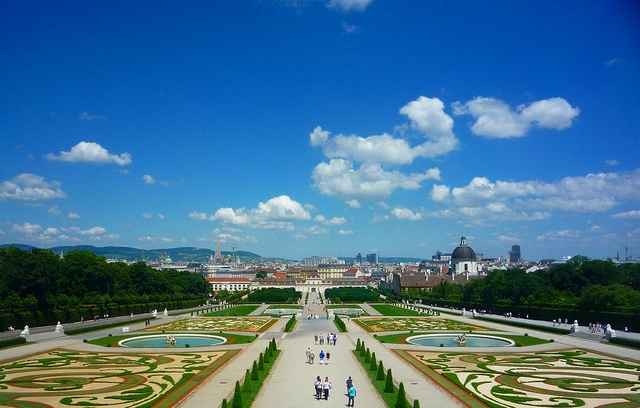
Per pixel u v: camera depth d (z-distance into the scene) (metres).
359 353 115.81
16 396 73.94
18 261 177.25
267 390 78.94
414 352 118.75
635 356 110.19
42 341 136.75
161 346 134.62
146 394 74.81
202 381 84.19
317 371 94.75
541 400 72.25
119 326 183.62
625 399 73.06
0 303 164.38
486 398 73.38
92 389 78.25
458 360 106.25
